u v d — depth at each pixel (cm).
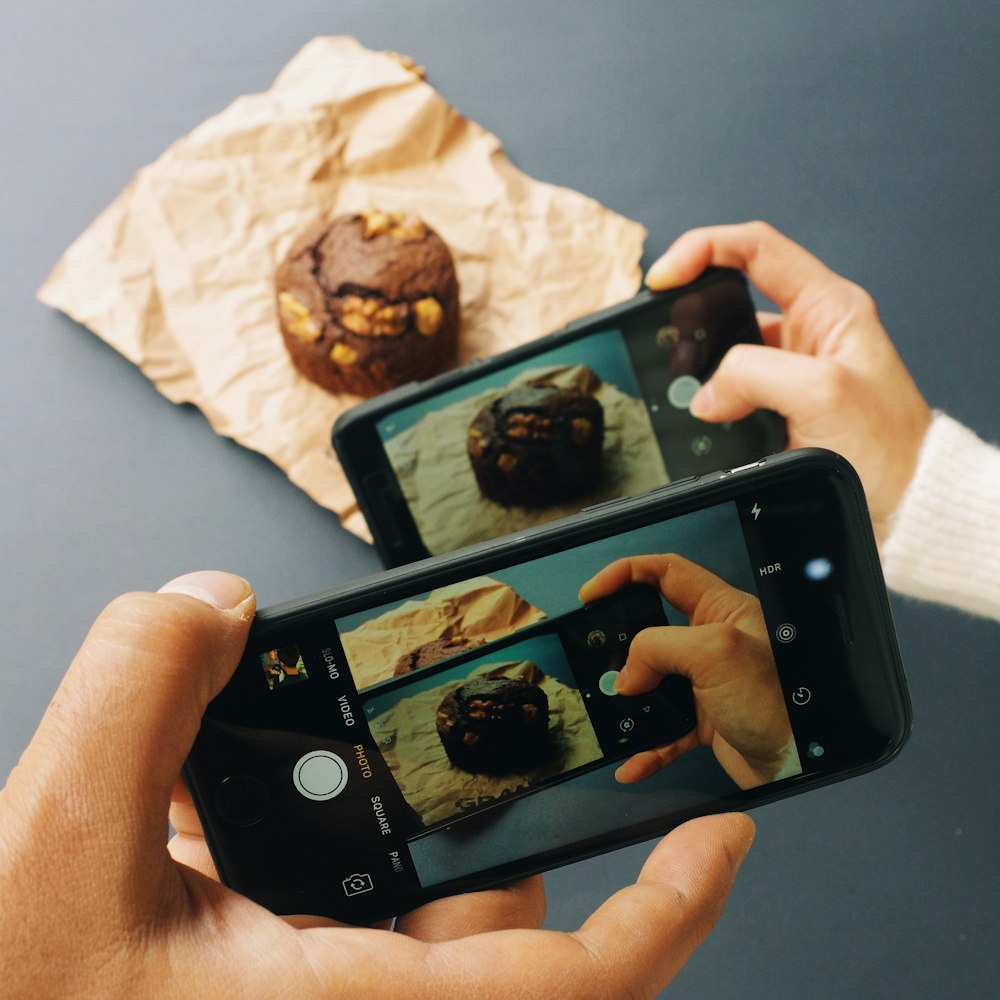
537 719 52
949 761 84
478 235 87
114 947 41
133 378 87
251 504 86
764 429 75
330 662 50
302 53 88
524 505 75
